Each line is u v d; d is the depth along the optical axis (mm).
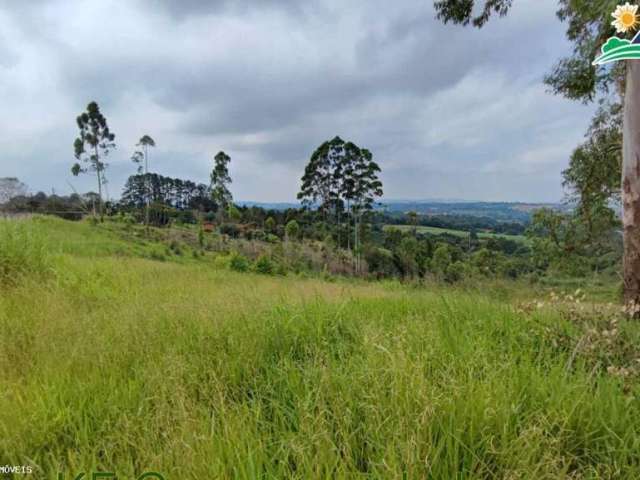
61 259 5500
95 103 40500
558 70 7695
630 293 4121
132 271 5938
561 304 2943
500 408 1455
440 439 1326
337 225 41031
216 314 2891
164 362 2049
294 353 2410
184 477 1211
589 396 1628
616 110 9266
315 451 1335
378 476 1158
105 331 2598
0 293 3609
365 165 38875
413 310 3396
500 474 1233
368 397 1520
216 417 1608
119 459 1382
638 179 4156
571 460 1317
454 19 6855
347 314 3109
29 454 1438
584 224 11492
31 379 1963
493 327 2729
